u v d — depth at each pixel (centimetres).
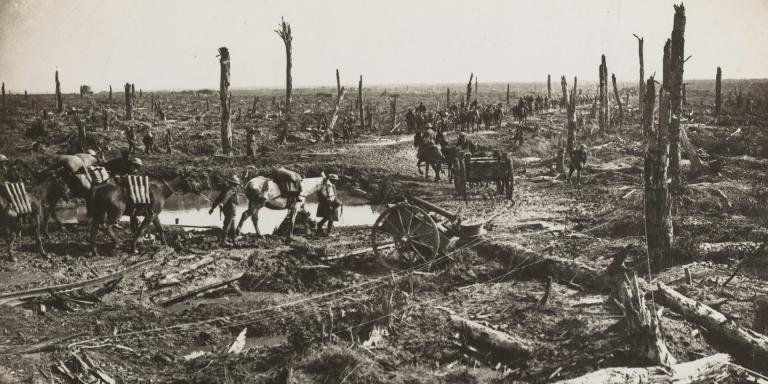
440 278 1156
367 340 874
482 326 891
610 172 2422
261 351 869
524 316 948
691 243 1224
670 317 926
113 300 1053
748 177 2141
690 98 7162
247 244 1413
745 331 830
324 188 1555
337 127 4516
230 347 893
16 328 905
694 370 723
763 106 5175
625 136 3578
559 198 1978
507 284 1122
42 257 1248
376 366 793
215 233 1538
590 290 1052
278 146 3491
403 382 753
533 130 3975
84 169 1365
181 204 2247
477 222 1325
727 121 4044
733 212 1605
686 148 2264
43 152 2630
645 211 1217
